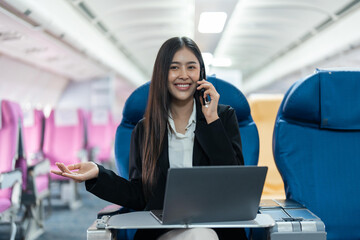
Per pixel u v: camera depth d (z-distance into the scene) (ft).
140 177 5.31
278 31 29.32
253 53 39.06
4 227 13.19
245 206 4.08
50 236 11.91
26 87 29.43
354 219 5.75
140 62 43.27
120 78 38.96
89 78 36.73
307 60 29.89
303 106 5.72
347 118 5.70
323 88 5.66
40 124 15.16
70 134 15.93
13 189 9.04
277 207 4.94
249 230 5.80
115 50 32.76
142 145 5.39
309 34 28.78
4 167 9.15
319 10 22.81
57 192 20.62
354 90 5.69
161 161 5.17
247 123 6.31
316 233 4.21
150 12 24.77
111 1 21.70
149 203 5.06
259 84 49.52
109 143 22.52
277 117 6.11
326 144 5.85
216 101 5.01
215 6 16.99
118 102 53.57
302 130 5.86
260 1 22.27
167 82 5.19
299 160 5.81
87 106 36.91
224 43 34.68
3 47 21.40
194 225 4.00
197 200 3.87
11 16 15.26
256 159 6.15
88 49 24.54
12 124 9.35
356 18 20.97
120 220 4.28
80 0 20.35
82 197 19.62
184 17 26.08
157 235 4.89
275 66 40.45
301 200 5.70
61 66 28.89
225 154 4.95
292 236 4.18
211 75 6.32
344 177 5.82
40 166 11.16
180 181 3.70
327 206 5.74
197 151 5.19
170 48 5.16
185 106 5.42
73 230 12.67
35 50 22.91
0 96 26.14
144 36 31.09
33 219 11.80
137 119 6.23
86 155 15.92
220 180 3.82
